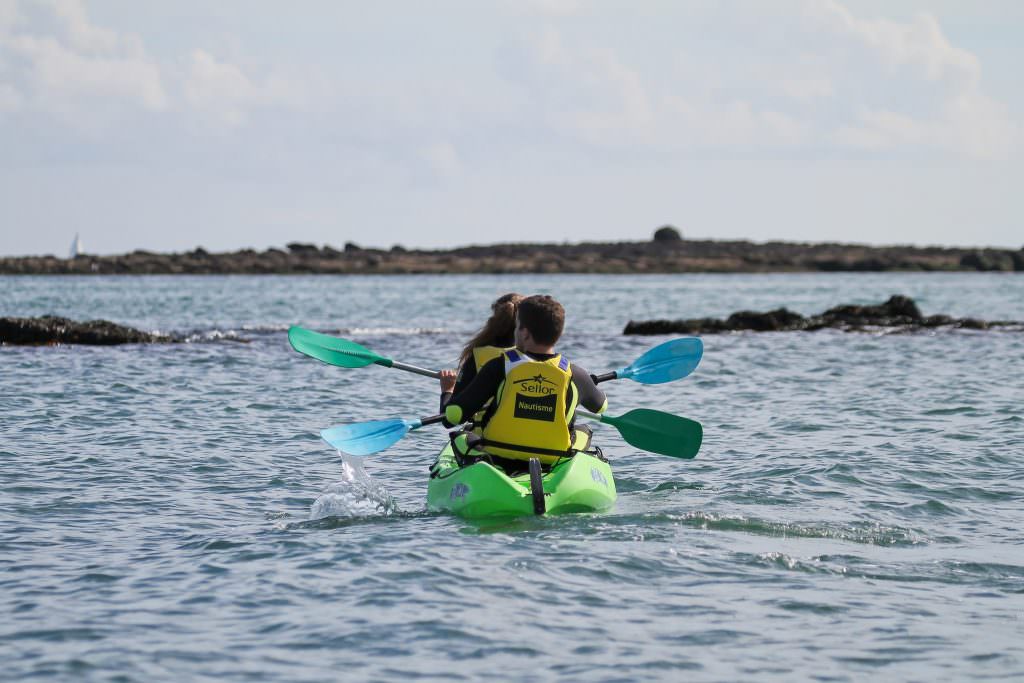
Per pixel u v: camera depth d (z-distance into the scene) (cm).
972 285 17400
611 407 2919
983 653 1037
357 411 2827
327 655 1030
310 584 1235
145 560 1351
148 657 1026
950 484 1814
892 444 2238
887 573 1286
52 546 1424
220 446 2241
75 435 2364
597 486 1588
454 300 11500
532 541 1405
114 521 1568
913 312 6681
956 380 3525
